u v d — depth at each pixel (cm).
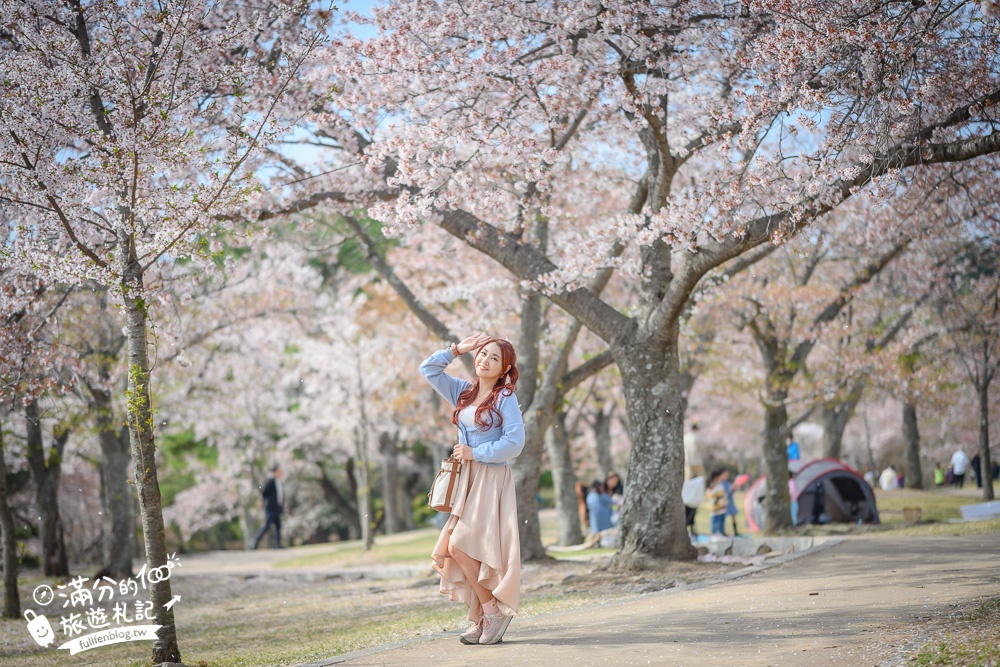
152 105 718
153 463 630
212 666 628
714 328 1969
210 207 731
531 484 1374
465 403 584
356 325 2528
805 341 1742
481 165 1145
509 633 606
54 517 1730
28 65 729
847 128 870
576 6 952
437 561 571
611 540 1764
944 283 1952
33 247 772
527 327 1431
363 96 1048
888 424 4053
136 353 640
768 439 1722
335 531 4472
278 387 3012
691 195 995
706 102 1068
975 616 512
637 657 477
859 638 490
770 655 462
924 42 813
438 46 1001
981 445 1997
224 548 4406
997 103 853
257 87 1001
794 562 955
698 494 1681
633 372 1095
